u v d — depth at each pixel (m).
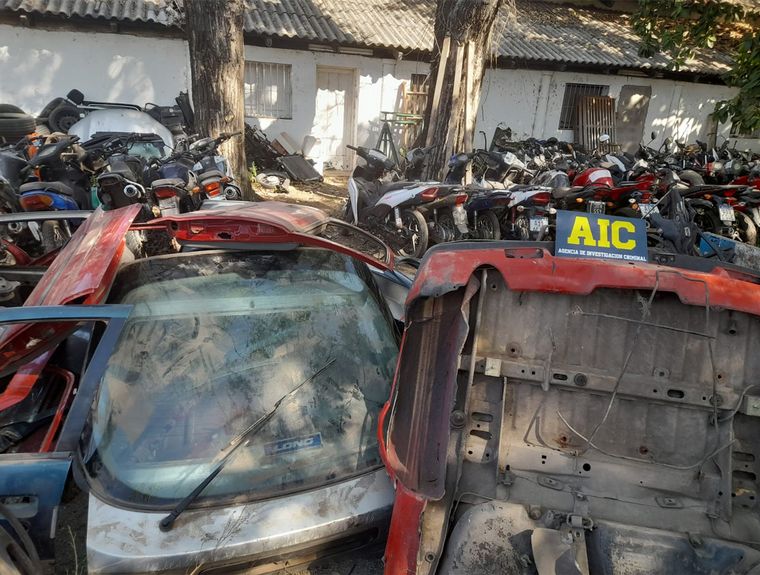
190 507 1.75
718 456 1.85
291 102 11.98
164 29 10.65
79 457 1.79
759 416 1.87
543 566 1.62
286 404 2.06
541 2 16.20
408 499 1.76
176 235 2.45
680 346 1.94
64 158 5.43
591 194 5.77
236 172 7.79
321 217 2.78
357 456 2.03
